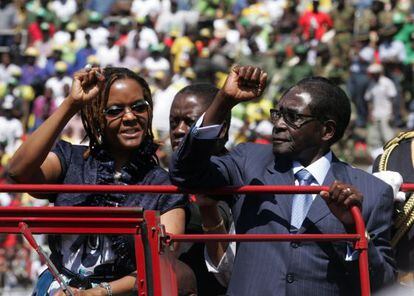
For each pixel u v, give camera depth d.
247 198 13.20
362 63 50.31
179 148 12.41
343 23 52.31
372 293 12.75
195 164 12.38
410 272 14.97
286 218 12.95
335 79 49.41
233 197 13.46
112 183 13.49
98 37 55.31
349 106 13.51
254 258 12.95
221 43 51.84
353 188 12.41
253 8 55.03
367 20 52.50
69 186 12.12
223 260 14.00
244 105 44.84
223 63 50.03
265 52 50.75
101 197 13.31
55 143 13.58
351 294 12.83
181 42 52.16
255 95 12.35
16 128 50.53
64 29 56.28
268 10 54.88
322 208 12.91
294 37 52.03
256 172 13.29
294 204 13.04
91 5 57.94
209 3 55.50
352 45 51.22
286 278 12.75
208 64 49.62
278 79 48.78
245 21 54.00
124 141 13.48
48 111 51.44
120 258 13.18
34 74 53.31
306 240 12.27
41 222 12.14
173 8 55.22
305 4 53.81
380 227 13.07
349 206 12.41
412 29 52.19
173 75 49.06
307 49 50.44
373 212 13.03
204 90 15.29
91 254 13.22
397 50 51.47
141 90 13.64
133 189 12.30
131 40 53.88
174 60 51.75
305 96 13.24
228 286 13.16
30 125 51.38
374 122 48.34
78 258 13.27
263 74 12.34
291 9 53.56
